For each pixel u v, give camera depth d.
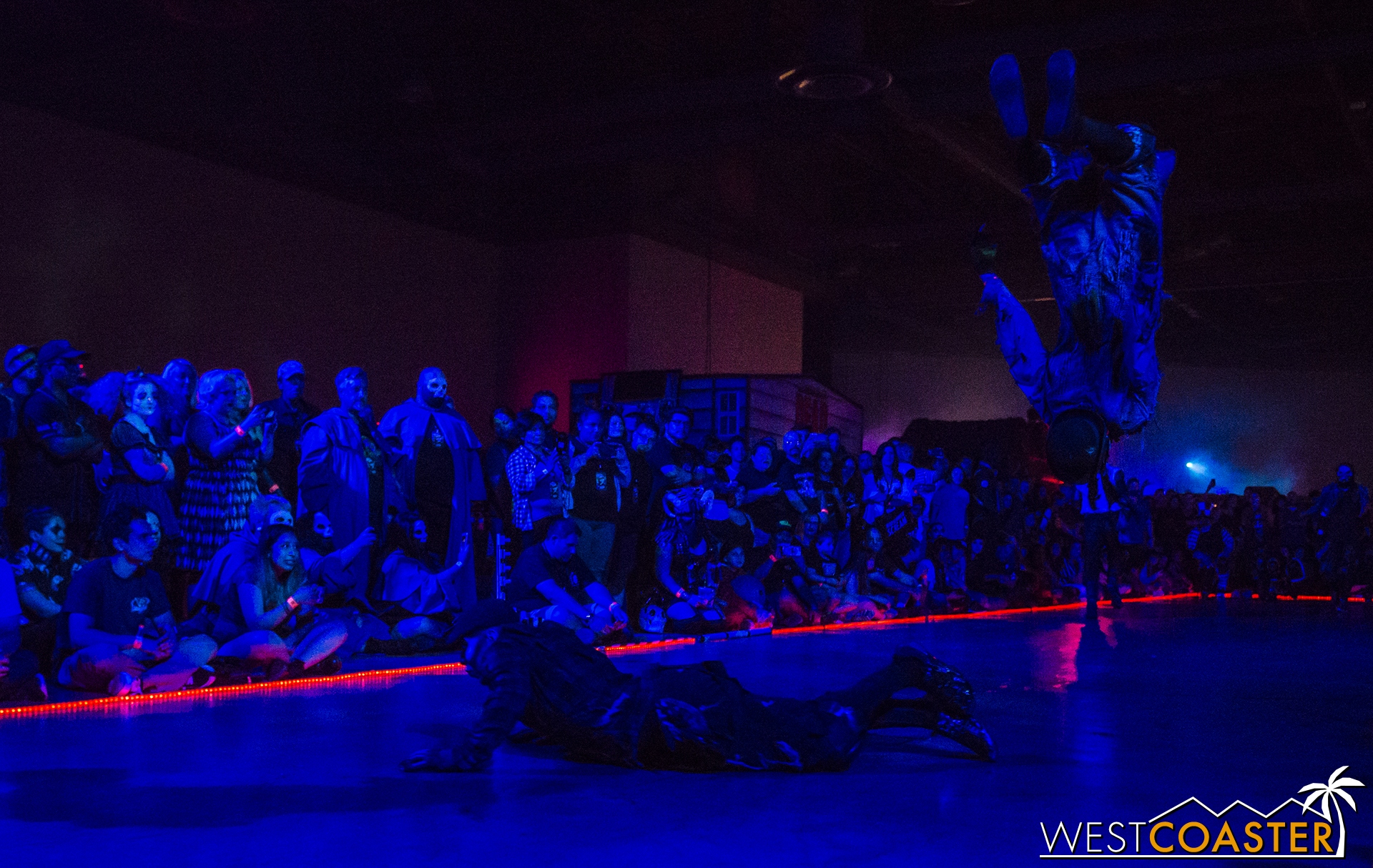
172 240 15.11
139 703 5.58
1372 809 3.50
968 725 4.20
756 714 4.01
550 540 6.95
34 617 6.29
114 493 6.93
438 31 16.22
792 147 23.72
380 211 18.12
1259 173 23.66
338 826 3.24
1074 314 5.39
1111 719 5.19
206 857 2.94
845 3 13.16
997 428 21.91
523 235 19.88
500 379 20.03
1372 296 31.12
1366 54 15.28
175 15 13.46
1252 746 4.51
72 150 13.98
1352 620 12.54
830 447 11.88
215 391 7.50
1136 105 19.88
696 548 9.71
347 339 17.53
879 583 12.39
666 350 19.91
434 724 4.92
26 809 3.41
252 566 6.63
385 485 8.33
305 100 16.62
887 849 3.04
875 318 33.53
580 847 3.05
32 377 6.98
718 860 2.93
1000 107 4.88
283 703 5.58
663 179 19.84
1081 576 16.61
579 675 4.14
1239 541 19.33
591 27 15.54
